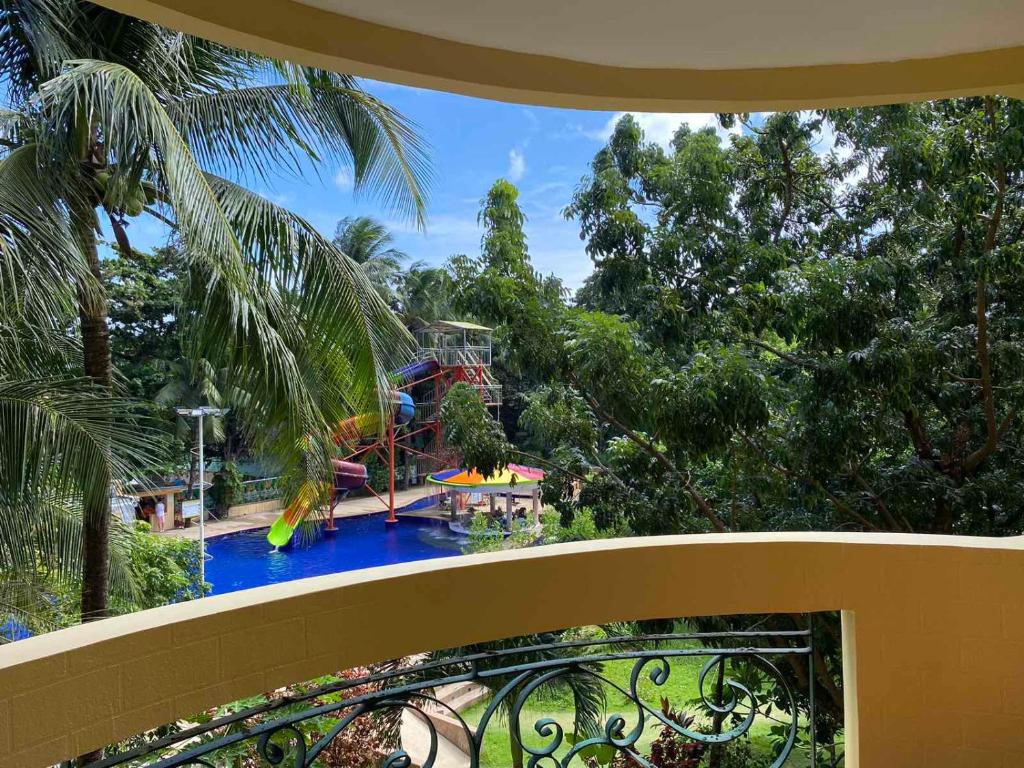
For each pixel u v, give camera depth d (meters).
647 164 7.22
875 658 1.94
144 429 4.96
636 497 6.44
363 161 6.34
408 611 1.71
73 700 1.29
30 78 5.34
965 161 5.18
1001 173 5.11
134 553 7.03
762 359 6.75
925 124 6.21
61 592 5.21
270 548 19.09
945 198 5.88
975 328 5.62
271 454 5.59
